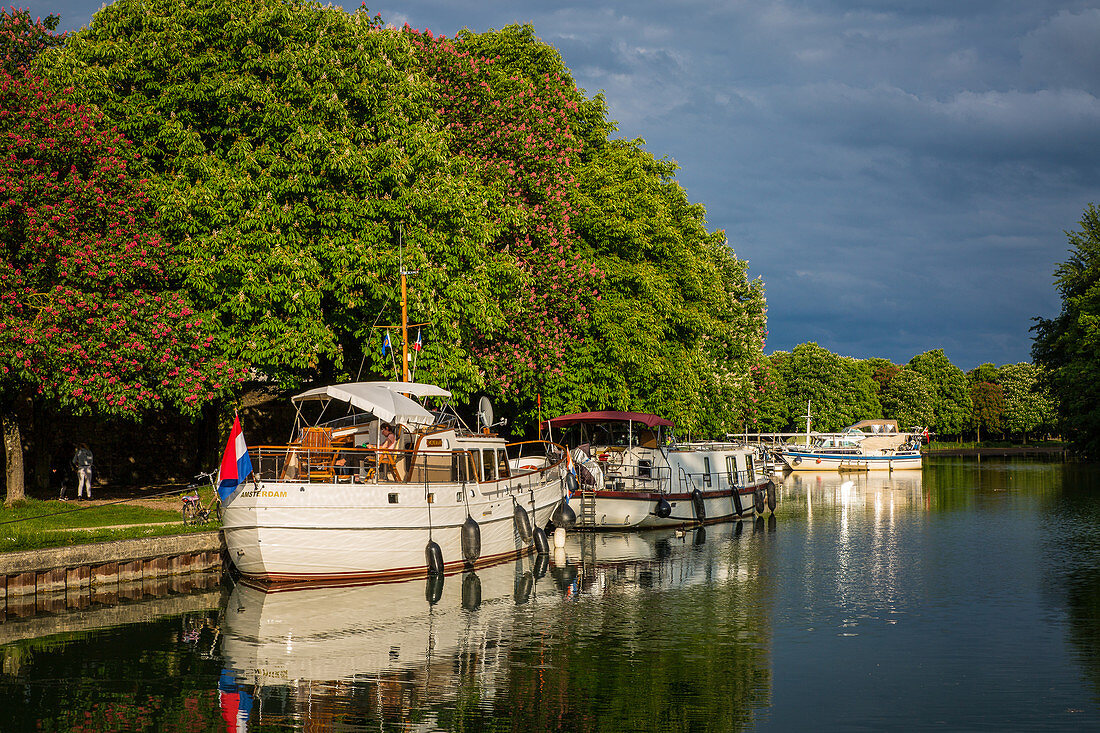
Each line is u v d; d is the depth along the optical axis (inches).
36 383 1139.3
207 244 1211.9
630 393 1763.0
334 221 1268.5
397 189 1293.1
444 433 1104.8
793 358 4343.0
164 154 1289.4
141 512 1205.1
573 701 644.7
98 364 1123.9
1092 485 2464.3
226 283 1248.2
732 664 735.7
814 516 1806.1
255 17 1263.5
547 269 1594.5
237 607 914.7
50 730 587.8
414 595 975.0
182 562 1063.0
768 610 925.8
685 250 1980.8
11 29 1407.5
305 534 967.0
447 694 657.6
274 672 706.2
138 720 606.5
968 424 5743.1
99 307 1142.3
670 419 1904.5
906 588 1037.8
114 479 1601.9
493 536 1151.0
